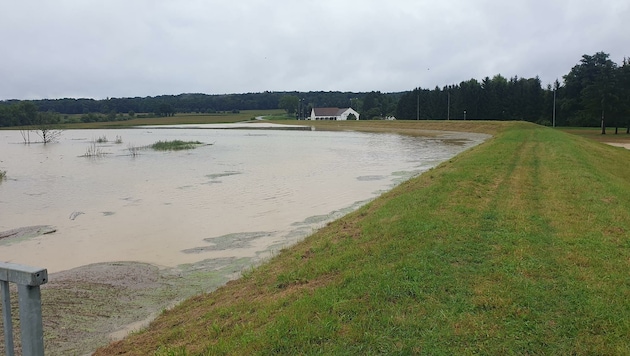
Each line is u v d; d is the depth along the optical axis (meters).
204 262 9.45
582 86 80.19
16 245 11.11
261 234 11.55
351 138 55.53
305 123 104.69
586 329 4.33
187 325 5.54
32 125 106.31
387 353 4.02
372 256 6.61
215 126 107.38
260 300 5.82
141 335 5.64
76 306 7.07
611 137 57.28
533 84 87.00
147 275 8.70
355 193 17.14
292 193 17.48
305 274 6.48
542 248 6.67
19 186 20.80
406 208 9.81
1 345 5.55
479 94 91.00
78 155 38.03
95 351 5.37
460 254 6.42
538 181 13.35
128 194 18.14
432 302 4.91
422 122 75.06
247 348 4.23
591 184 12.34
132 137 67.19
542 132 38.78
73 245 11.00
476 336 4.24
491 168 16.02
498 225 7.96
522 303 4.86
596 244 6.83
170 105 162.75
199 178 22.39
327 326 4.49
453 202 10.05
